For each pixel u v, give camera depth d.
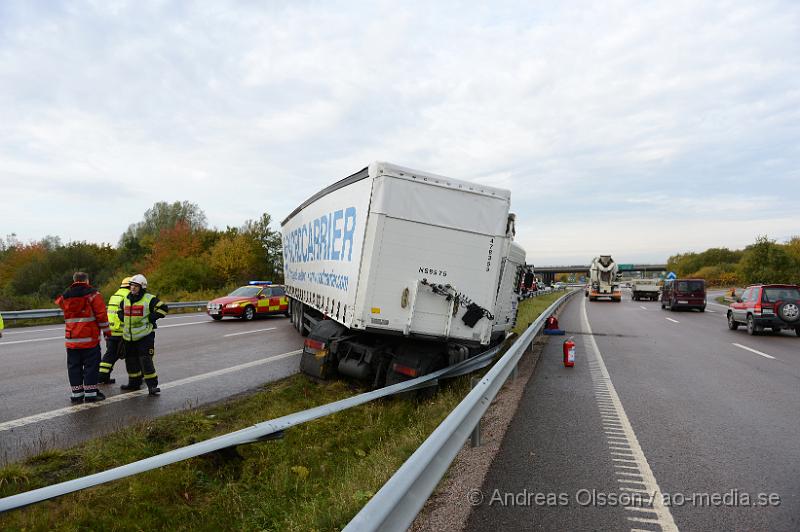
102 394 7.46
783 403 7.37
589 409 7.00
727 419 6.48
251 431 4.61
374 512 2.44
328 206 10.09
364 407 7.30
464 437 4.32
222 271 48.50
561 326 19.70
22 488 4.31
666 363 10.94
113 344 8.54
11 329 16.80
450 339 7.76
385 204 7.50
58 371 9.41
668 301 31.23
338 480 4.79
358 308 7.54
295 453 5.58
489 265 7.93
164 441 5.66
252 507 4.39
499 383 6.37
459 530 3.53
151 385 7.82
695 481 4.45
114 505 4.24
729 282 79.25
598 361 11.22
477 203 7.89
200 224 77.19
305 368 8.80
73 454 5.12
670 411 6.89
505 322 11.09
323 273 10.25
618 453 5.17
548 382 8.89
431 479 3.45
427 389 7.88
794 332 18.38
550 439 5.63
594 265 42.66
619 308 32.72
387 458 4.85
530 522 3.65
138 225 80.00
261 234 55.09
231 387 8.45
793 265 47.59
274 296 21.95
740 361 11.30
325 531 3.57
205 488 4.72
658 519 3.72
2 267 55.34
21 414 6.67
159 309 7.81
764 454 5.16
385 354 8.22
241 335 15.45
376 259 7.52
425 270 7.68
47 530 3.80
